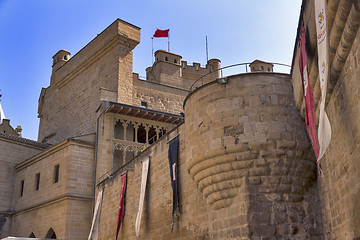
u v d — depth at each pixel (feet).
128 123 113.60
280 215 44.50
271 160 45.03
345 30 30.01
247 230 44.19
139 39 133.69
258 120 45.96
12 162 126.00
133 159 80.12
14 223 119.34
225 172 46.70
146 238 68.95
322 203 44.75
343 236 37.17
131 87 129.29
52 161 111.24
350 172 33.88
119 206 81.30
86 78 139.44
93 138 110.01
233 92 47.85
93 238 90.07
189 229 56.49
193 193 56.75
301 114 45.91
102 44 134.41
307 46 36.63
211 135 47.75
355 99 30.83
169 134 67.00
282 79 47.62
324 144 31.27
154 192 69.10
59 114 148.36
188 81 164.14
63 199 101.71
